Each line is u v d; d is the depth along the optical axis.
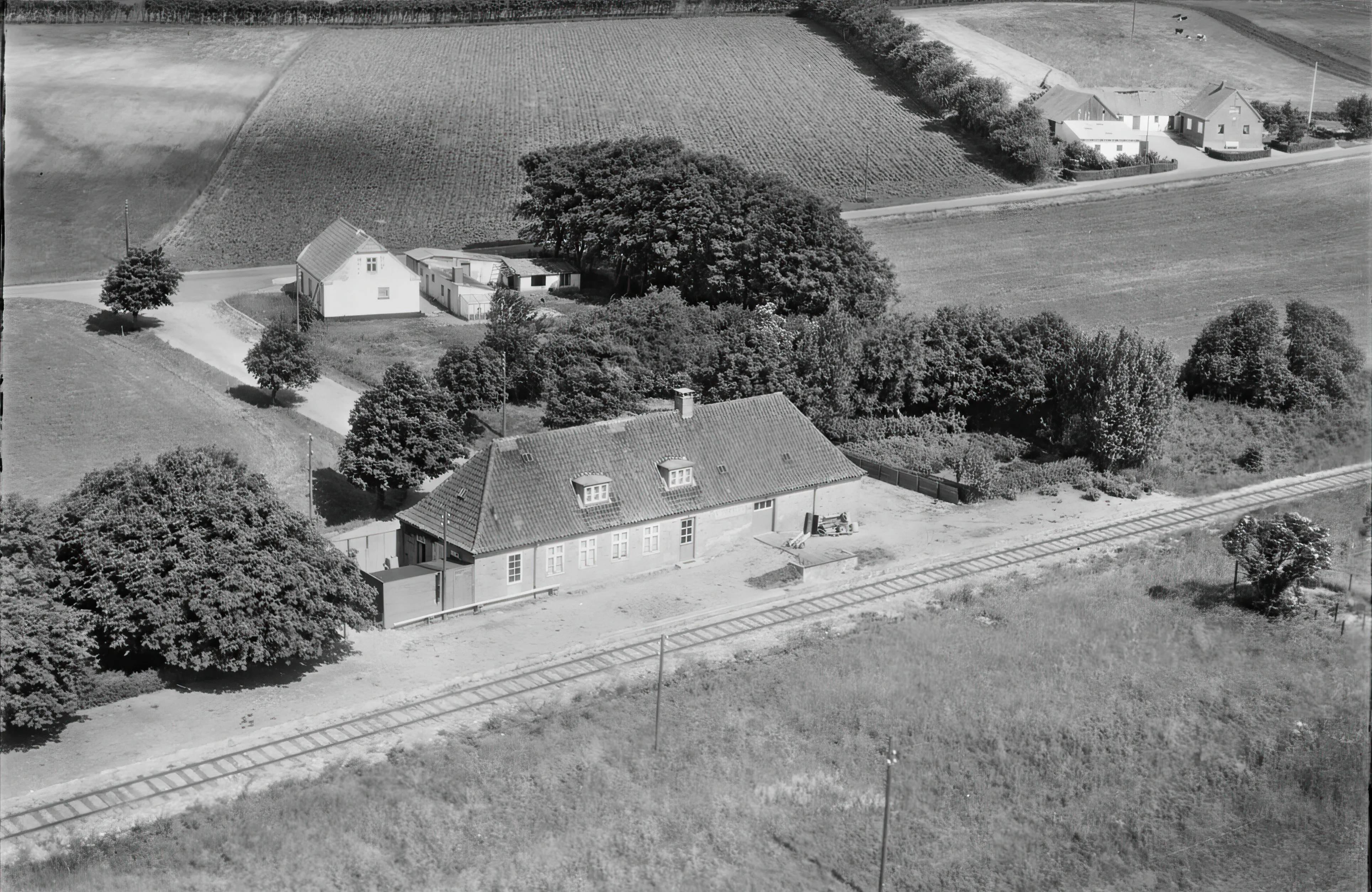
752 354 126.56
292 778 72.25
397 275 156.38
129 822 68.19
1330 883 67.62
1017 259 179.25
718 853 68.00
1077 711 81.19
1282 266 173.12
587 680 83.38
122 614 79.19
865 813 71.62
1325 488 114.19
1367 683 84.12
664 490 99.81
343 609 83.88
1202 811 73.50
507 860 66.38
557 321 151.38
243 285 168.62
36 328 146.75
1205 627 91.56
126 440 118.94
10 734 75.56
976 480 112.50
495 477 95.12
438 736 76.75
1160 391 117.38
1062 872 68.50
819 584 97.56
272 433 121.69
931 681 83.75
